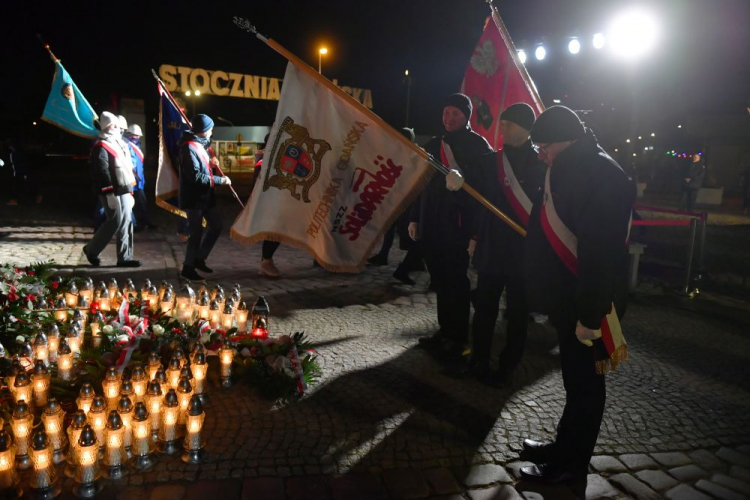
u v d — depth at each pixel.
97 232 7.26
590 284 2.67
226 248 9.18
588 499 2.95
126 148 7.39
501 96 5.21
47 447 2.70
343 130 4.22
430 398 3.98
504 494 2.95
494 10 5.11
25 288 4.63
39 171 28.39
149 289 4.95
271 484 2.92
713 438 3.61
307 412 3.69
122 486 2.85
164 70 28.61
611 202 2.65
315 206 4.31
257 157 7.85
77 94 7.66
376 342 5.04
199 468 3.02
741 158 34.69
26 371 3.39
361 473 3.06
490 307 4.16
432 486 2.98
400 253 9.39
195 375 3.64
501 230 3.97
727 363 4.94
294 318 5.65
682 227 15.38
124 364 3.64
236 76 30.95
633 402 4.07
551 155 2.90
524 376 4.44
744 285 8.29
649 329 5.85
